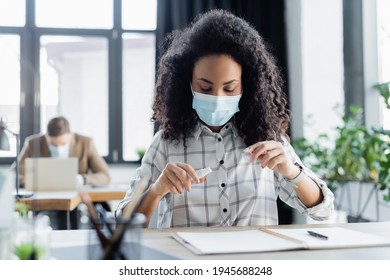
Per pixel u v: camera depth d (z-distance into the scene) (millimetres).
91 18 4230
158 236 1047
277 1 3807
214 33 1338
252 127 1414
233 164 1392
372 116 3146
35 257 776
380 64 3164
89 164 3498
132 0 4254
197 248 882
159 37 3844
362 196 2980
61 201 2232
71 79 4367
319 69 3473
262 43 1467
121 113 4293
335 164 2947
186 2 3846
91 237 769
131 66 4328
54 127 3051
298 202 1338
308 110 3506
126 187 2916
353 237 998
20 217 854
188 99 1436
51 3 4141
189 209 1343
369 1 3174
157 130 1574
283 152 1222
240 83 1376
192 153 1410
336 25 3369
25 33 4062
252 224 1358
